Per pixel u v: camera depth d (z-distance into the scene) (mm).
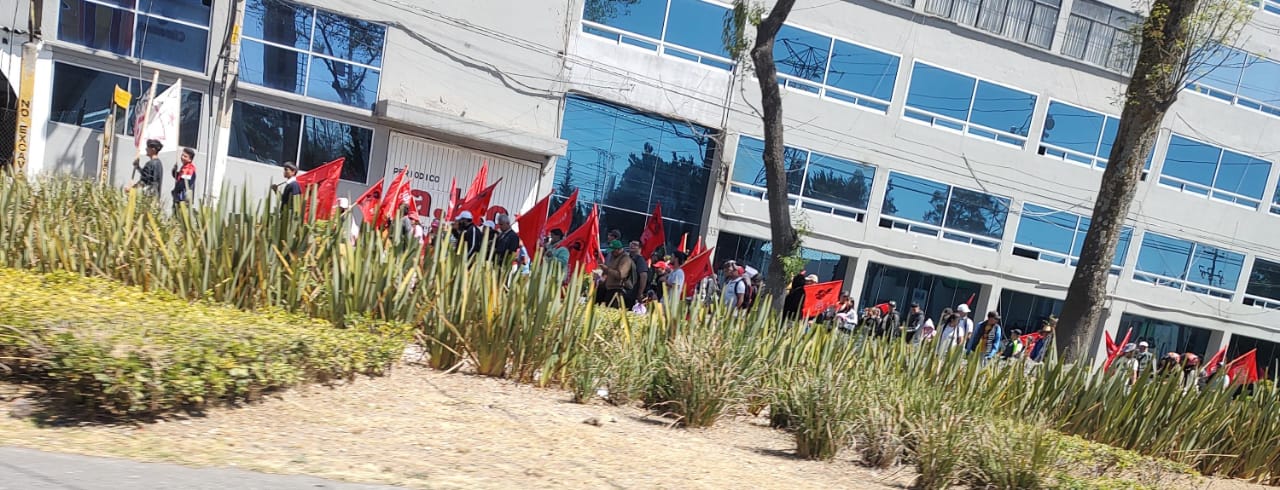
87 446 4016
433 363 6949
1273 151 26406
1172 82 11398
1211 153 25797
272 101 17266
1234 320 27062
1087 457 6273
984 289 24109
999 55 22969
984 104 23125
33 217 7012
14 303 4676
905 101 22375
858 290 22578
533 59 19047
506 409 6074
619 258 12039
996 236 23922
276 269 6805
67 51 16141
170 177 16797
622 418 6586
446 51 18344
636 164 20531
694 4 20453
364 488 4027
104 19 16375
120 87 16594
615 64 19844
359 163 18078
